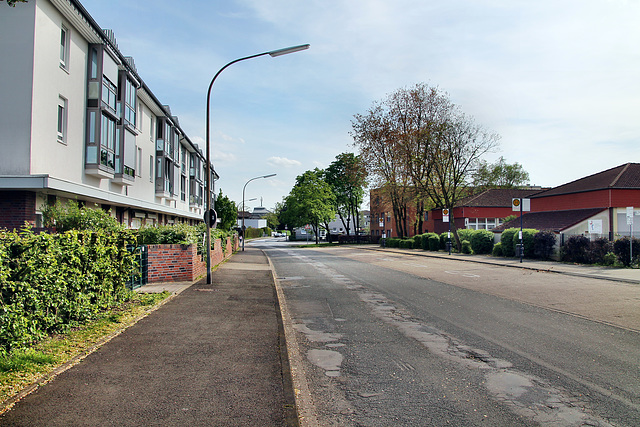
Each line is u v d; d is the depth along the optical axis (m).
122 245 8.89
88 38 17.52
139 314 8.18
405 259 27.98
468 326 8.19
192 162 43.78
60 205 12.98
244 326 7.56
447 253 32.56
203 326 7.48
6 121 13.80
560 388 4.92
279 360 5.61
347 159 49.47
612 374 5.38
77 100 16.95
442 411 4.30
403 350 6.58
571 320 8.62
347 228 70.75
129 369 5.10
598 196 27.59
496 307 10.13
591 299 11.01
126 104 21.42
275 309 9.33
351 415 4.21
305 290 13.52
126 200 21.30
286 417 3.89
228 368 5.25
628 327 7.98
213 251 20.64
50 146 15.00
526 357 6.13
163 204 31.28
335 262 26.05
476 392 4.82
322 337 7.45
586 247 20.30
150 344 6.23
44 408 3.93
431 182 36.22
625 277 14.91
